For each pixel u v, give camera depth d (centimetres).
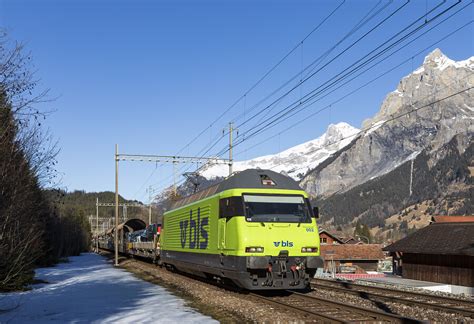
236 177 1736
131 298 1628
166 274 2634
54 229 4362
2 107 1409
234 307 1392
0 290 1902
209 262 1838
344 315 1255
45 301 1586
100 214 14400
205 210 1938
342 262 6544
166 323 1144
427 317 1295
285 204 1669
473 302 1507
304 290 1869
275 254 1590
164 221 2845
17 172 1599
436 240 3725
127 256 5516
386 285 2867
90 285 2127
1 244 1672
